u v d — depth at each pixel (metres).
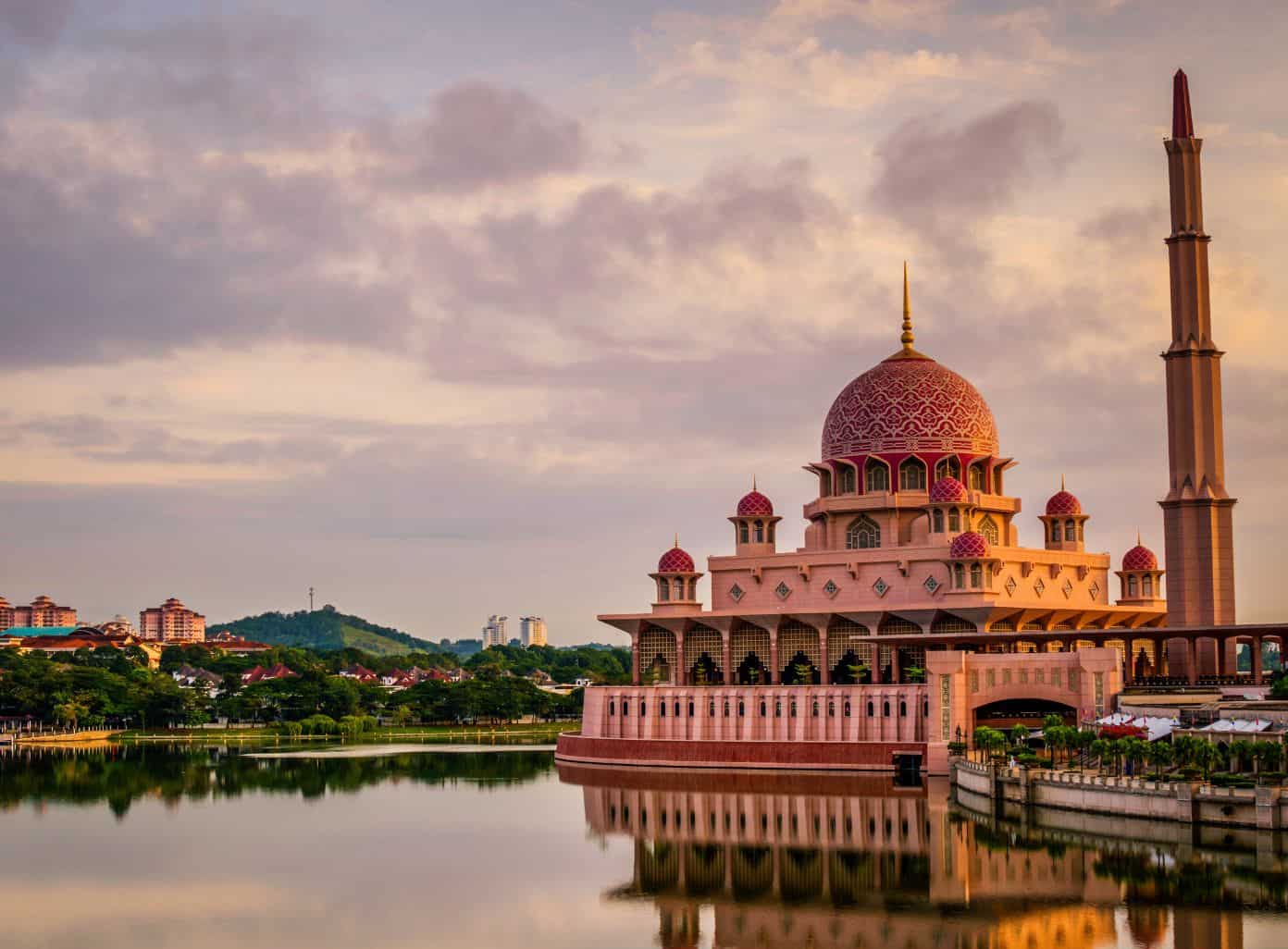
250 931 118.88
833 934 115.38
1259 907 116.62
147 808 190.50
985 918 117.19
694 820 170.75
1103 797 158.75
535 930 118.31
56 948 114.44
